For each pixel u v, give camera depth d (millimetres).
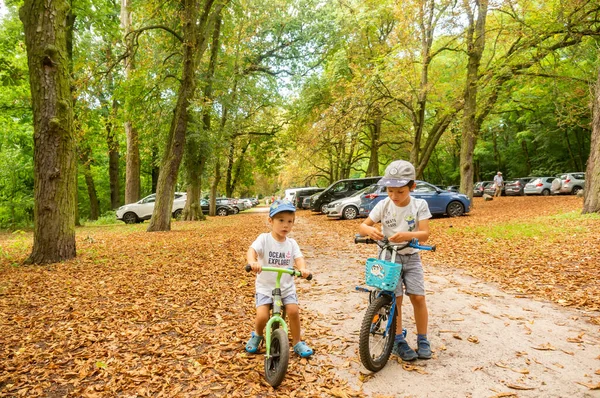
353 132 17516
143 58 16047
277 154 28781
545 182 29297
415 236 3195
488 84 17172
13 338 4172
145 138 18875
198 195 23203
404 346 3463
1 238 14859
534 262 6926
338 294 5699
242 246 10406
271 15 22203
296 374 3217
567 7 13641
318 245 10656
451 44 18812
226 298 5535
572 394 2818
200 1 15836
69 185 8680
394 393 2900
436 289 5766
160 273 7156
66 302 5422
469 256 7918
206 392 2967
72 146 8734
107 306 5227
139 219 22875
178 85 16953
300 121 26609
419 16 15703
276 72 25000
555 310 4648
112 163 27516
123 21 21250
